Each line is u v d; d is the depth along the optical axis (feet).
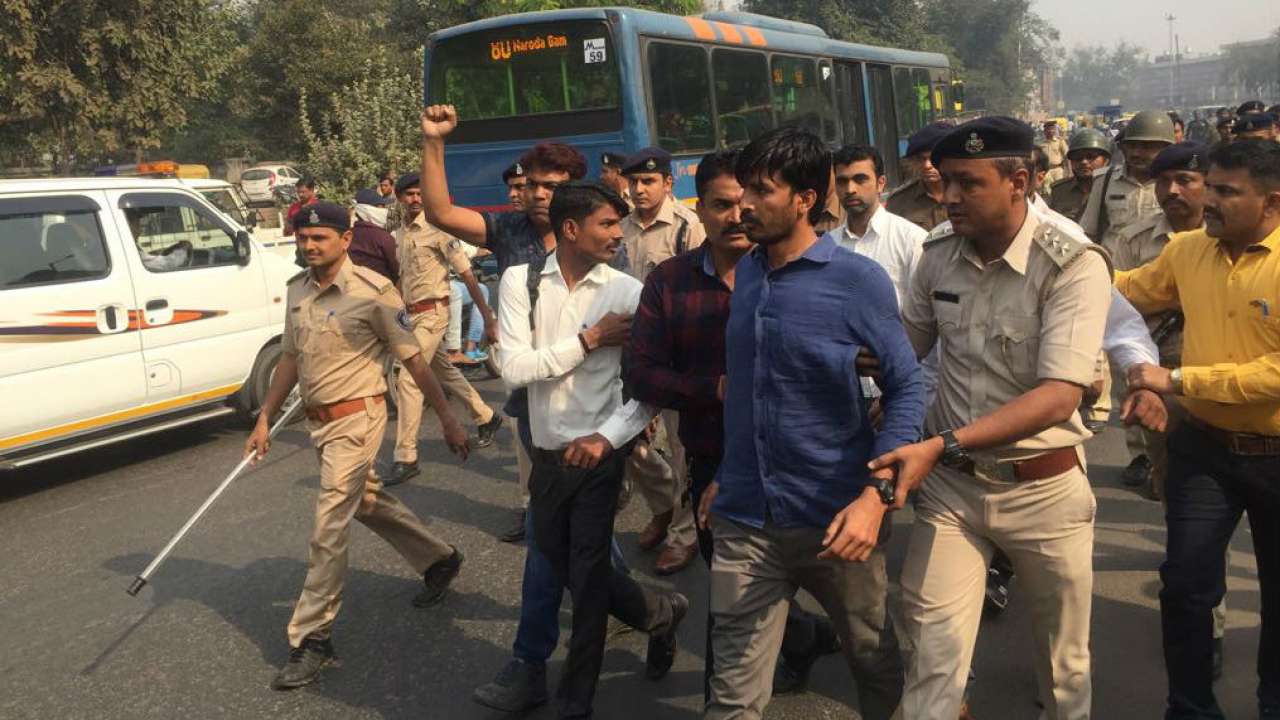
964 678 9.06
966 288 9.20
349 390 13.52
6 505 22.00
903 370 8.48
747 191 8.55
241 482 22.68
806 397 8.64
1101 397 19.71
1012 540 9.18
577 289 11.63
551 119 31.99
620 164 19.98
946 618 9.11
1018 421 8.30
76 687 13.67
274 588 16.74
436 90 33.86
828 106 43.39
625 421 10.96
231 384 25.59
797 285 8.62
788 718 12.00
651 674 13.10
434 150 12.39
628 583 12.28
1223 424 10.29
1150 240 14.37
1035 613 9.55
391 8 103.60
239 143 123.34
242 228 25.98
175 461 24.72
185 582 17.12
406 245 22.74
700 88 33.96
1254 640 13.58
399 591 16.16
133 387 23.27
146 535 19.60
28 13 53.83
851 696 12.50
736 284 9.11
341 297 13.52
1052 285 8.70
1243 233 10.04
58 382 21.91
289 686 13.23
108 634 15.24
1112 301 10.27
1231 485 10.37
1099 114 220.64
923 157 17.76
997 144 8.55
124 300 23.12
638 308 10.77
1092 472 20.98
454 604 15.62
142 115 59.67
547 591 12.09
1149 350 10.09
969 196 8.65
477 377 32.91
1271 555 10.75
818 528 8.71
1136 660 13.16
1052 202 21.44
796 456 8.69
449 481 22.00
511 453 24.11
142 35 57.93
